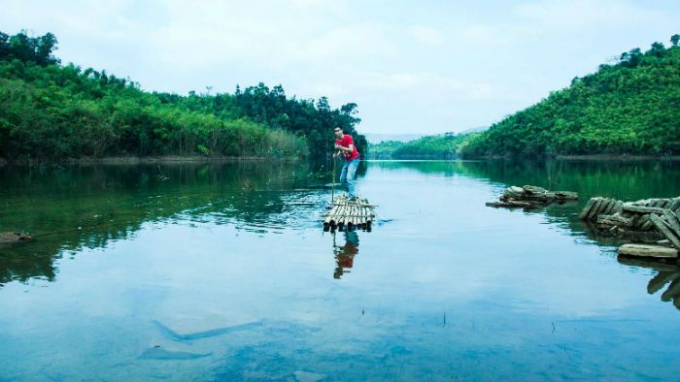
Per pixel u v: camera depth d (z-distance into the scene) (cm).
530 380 268
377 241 649
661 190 1491
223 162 4756
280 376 272
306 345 312
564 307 385
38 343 315
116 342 317
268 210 967
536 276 476
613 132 7500
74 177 2014
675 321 356
